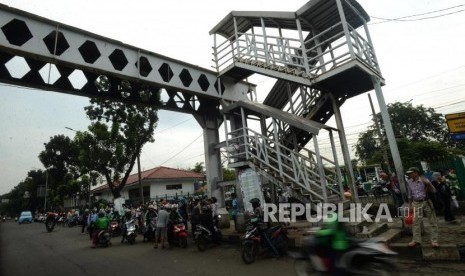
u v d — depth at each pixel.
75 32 8.95
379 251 4.32
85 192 37.59
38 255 11.07
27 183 70.44
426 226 8.58
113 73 9.62
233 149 11.77
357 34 10.26
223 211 12.75
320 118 12.45
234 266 6.91
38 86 9.08
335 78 10.11
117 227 15.70
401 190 9.32
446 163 13.82
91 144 22.02
